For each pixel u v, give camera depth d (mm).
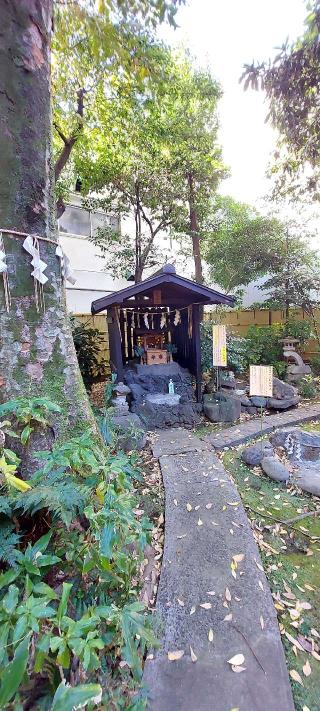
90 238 8141
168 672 1283
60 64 4090
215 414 4527
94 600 1188
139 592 1581
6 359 1538
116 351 4500
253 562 1896
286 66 3066
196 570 1824
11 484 1089
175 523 2248
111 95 4852
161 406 4410
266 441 3693
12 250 1542
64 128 4949
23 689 870
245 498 2660
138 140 5926
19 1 1434
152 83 3957
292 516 2432
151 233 7820
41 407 1520
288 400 5020
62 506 1093
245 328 8312
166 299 4750
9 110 1488
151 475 2971
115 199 7594
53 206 1760
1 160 1489
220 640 1425
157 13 2949
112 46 3344
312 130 3555
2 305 1530
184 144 6207
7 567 1112
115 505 1221
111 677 1153
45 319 1671
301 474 2939
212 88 5805
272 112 3600
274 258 7270
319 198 4629
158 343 5273
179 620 1518
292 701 1195
